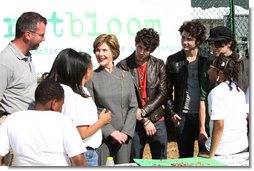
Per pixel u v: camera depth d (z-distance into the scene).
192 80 4.49
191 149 4.60
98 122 3.36
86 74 3.39
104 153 3.91
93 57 6.56
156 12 6.96
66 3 6.57
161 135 4.47
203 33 4.48
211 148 3.42
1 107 3.68
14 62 3.65
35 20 3.70
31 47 3.73
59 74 3.33
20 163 2.88
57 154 2.88
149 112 4.36
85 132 3.25
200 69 4.47
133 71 4.43
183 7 7.09
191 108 4.49
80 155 2.91
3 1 6.34
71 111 3.21
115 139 3.89
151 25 6.92
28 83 3.73
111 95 3.96
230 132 3.45
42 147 2.86
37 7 6.45
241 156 3.40
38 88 3.01
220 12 7.31
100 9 6.72
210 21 7.27
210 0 7.40
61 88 3.04
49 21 6.47
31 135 2.87
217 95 3.40
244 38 6.79
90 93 3.96
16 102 3.68
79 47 6.60
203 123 4.28
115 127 3.97
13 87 3.68
